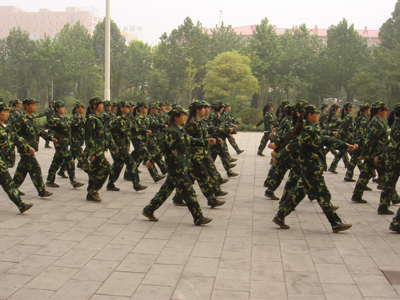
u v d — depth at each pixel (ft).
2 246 16.92
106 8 48.52
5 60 198.29
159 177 31.22
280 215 19.62
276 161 18.78
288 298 12.54
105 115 37.22
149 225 20.21
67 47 198.59
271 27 177.88
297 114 20.77
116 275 14.16
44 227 19.62
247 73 156.04
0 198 25.46
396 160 21.89
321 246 17.30
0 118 20.77
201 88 183.73
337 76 167.53
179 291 12.98
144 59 205.57
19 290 12.96
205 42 181.98
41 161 41.88
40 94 162.40
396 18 170.50
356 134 32.40
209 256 16.02
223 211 23.21
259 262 15.43
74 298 12.46
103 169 24.90
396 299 12.48
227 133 24.32
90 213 22.35
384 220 21.49
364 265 15.19
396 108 21.70
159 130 40.14
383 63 146.61
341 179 34.30
